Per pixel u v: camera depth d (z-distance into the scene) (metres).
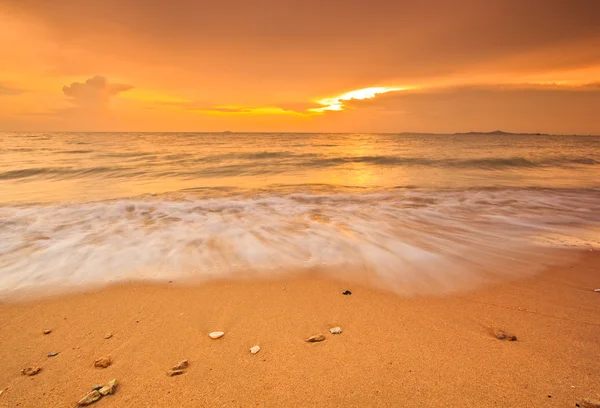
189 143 50.34
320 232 6.04
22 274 4.29
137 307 3.58
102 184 12.41
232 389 2.38
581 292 3.94
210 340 2.99
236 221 6.74
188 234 5.86
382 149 36.56
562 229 6.45
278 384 2.43
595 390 2.31
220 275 4.34
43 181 13.18
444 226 6.55
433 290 3.99
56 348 2.87
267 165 19.62
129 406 2.21
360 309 3.54
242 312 3.48
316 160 22.39
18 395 2.31
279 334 3.08
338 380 2.46
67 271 4.39
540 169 17.89
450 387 2.38
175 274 4.36
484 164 19.89
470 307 3.59
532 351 2.79
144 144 44.62
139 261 4.71
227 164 19.95
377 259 4.84
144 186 11.91
